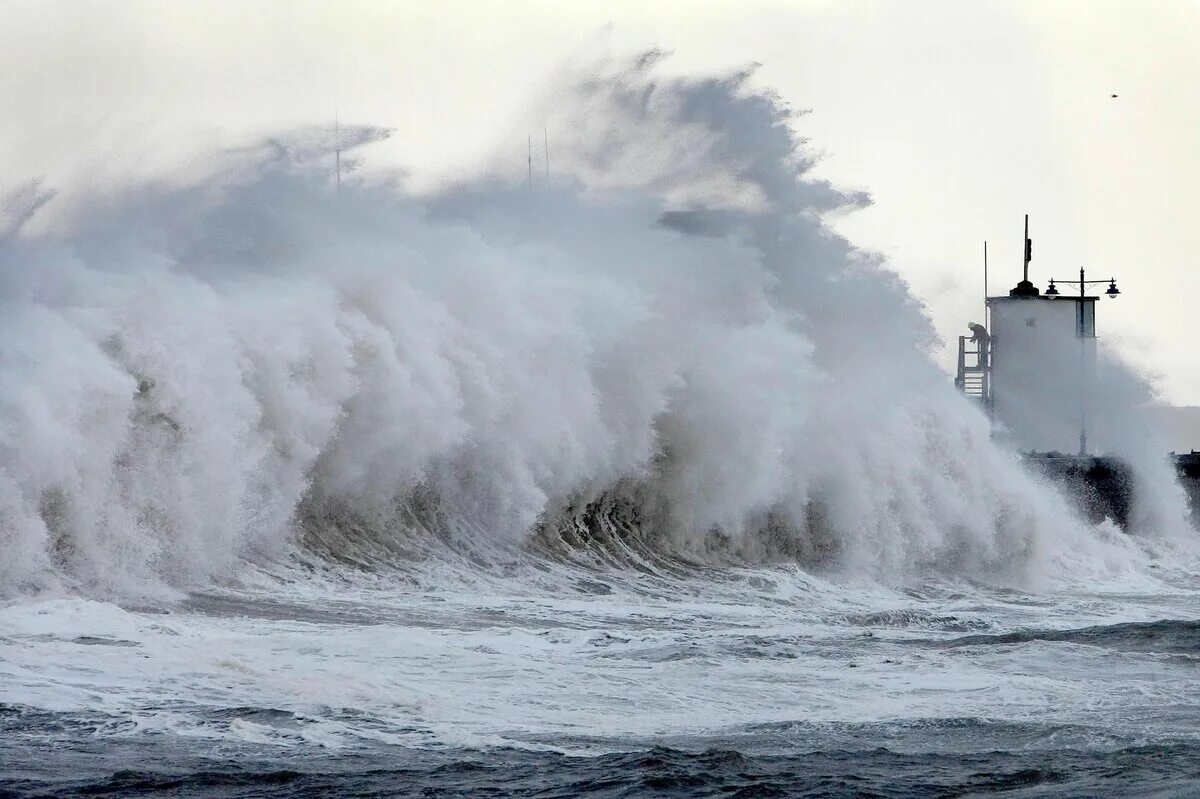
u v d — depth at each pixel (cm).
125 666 6262
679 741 5744
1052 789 5209
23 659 6272
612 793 5028
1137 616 10288
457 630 7825
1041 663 7512
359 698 6041
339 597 8906
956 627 9088
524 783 5097
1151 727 6103
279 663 6550
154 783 4950
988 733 5975
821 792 5131
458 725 5784
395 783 5038
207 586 8825
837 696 6581
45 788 4869
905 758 5581
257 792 4912
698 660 7250
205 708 5769
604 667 6975
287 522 9706
